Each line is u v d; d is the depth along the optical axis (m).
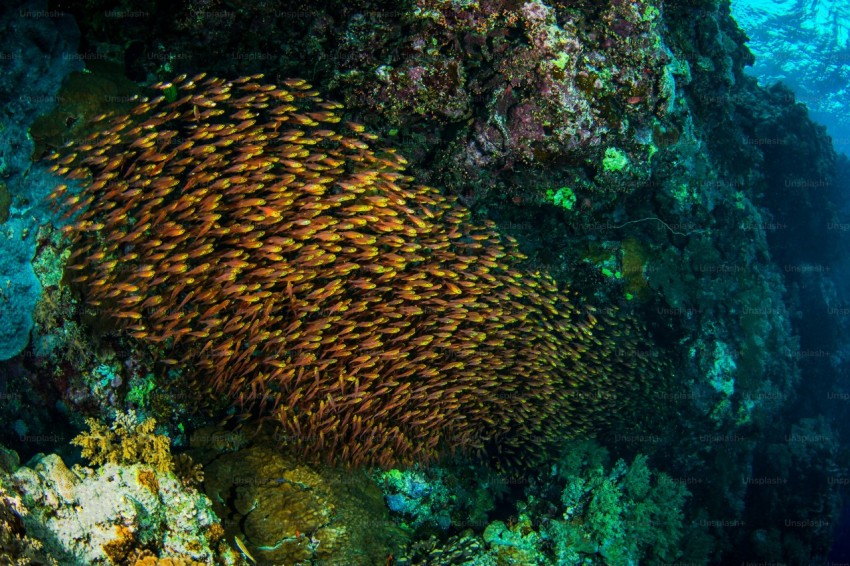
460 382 1.75
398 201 1.63
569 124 1.72
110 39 1.64
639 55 1.75
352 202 1.66
